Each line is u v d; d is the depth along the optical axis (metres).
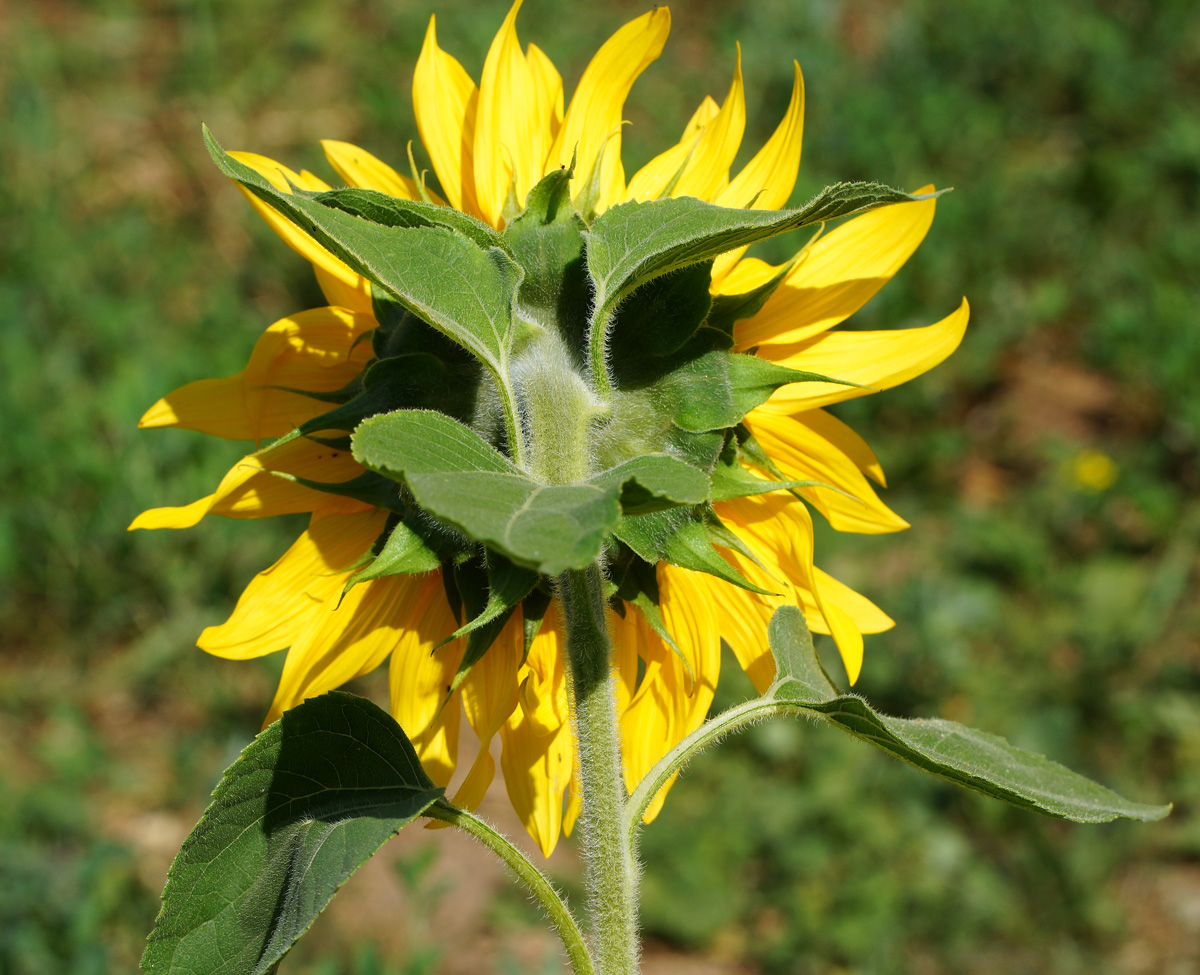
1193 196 7.71
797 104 1.81
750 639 1.78
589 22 8.59
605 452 1.46
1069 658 5.67
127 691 5.32
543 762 1.78
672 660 1.75
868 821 4.88
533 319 1.45
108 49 8.44
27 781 4.85
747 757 5.08
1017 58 8.48
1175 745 5.32
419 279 1.18
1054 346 7.17
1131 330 6.89
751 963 4.58
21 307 6.28
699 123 1.94
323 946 4.31
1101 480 6.23
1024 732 5.30
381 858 4.72
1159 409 6.71
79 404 5.86
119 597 5.42
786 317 1.76
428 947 4.17
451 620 1.70
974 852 4.90
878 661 5.48
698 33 8.67
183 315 6.55
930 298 7.07
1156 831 5.04
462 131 1.85
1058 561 6.05
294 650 1.69
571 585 1.42
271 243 6.85
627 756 1.78
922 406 6.58
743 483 1.46
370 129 7.80
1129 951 4.66
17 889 4.07
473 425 1.45
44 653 5.43
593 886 1.44
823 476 1.77
